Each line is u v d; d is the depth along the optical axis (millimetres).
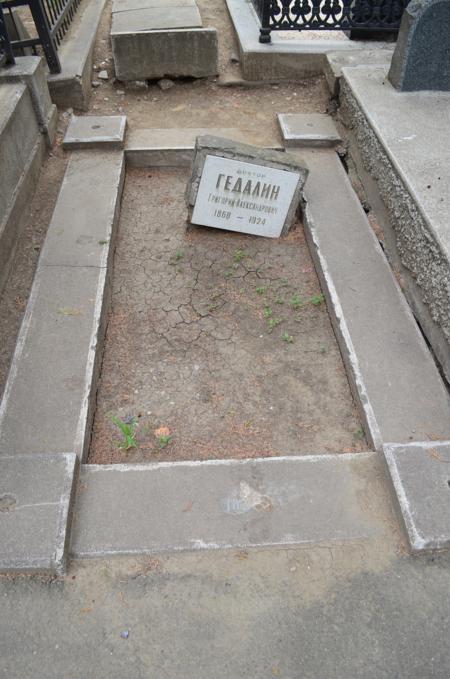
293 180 3572
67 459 2250
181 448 2561
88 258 3352
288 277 3537
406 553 2109
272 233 3832
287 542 2111
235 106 5164
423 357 2795
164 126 4863
